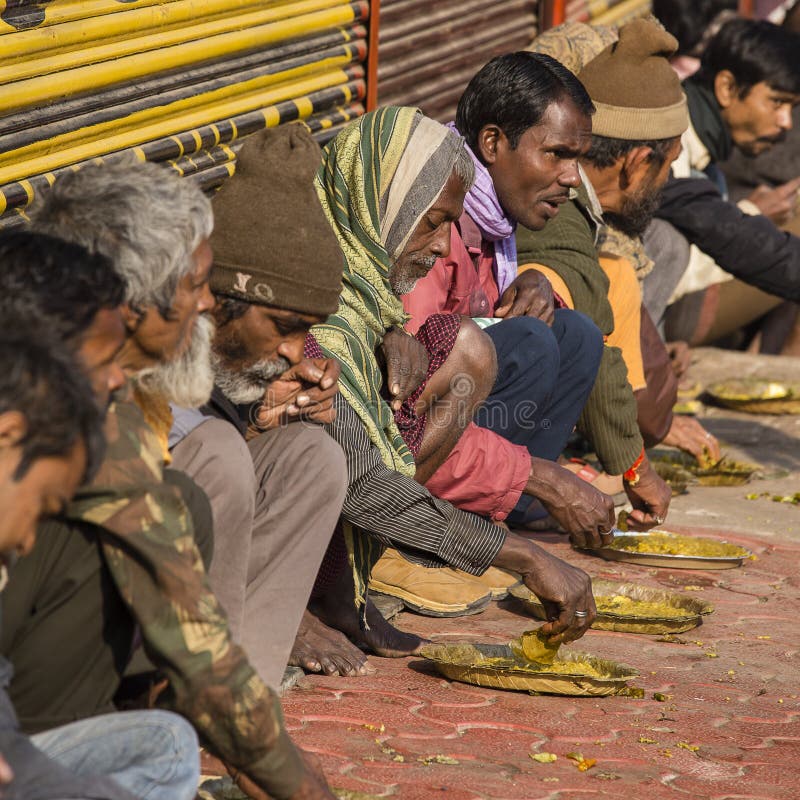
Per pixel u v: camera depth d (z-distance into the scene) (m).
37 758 6.77
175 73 16.45
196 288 8.53
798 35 26.45
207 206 8.56
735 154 31.61
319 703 11.98
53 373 6.59
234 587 9.77
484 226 16.50
